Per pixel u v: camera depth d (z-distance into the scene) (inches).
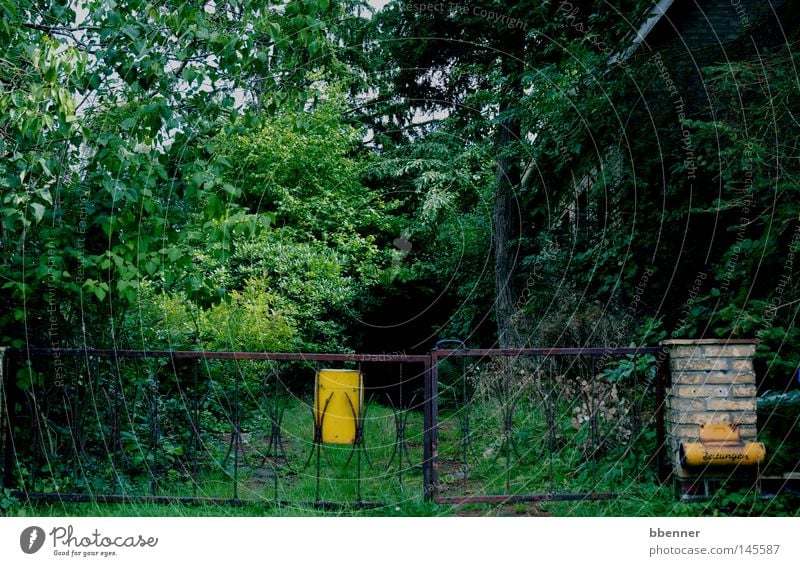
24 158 155.3
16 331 173.8
